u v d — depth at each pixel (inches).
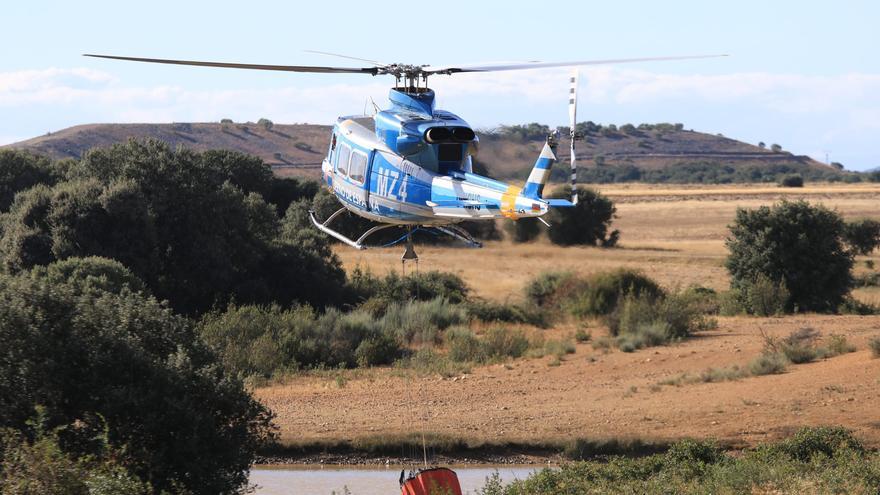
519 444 3710.6
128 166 6412.4
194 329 2851.9
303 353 5260.8
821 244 6909.5
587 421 3983.8
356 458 3599.9
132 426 2459.4
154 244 6151.6
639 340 5575.8
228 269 6392.7
